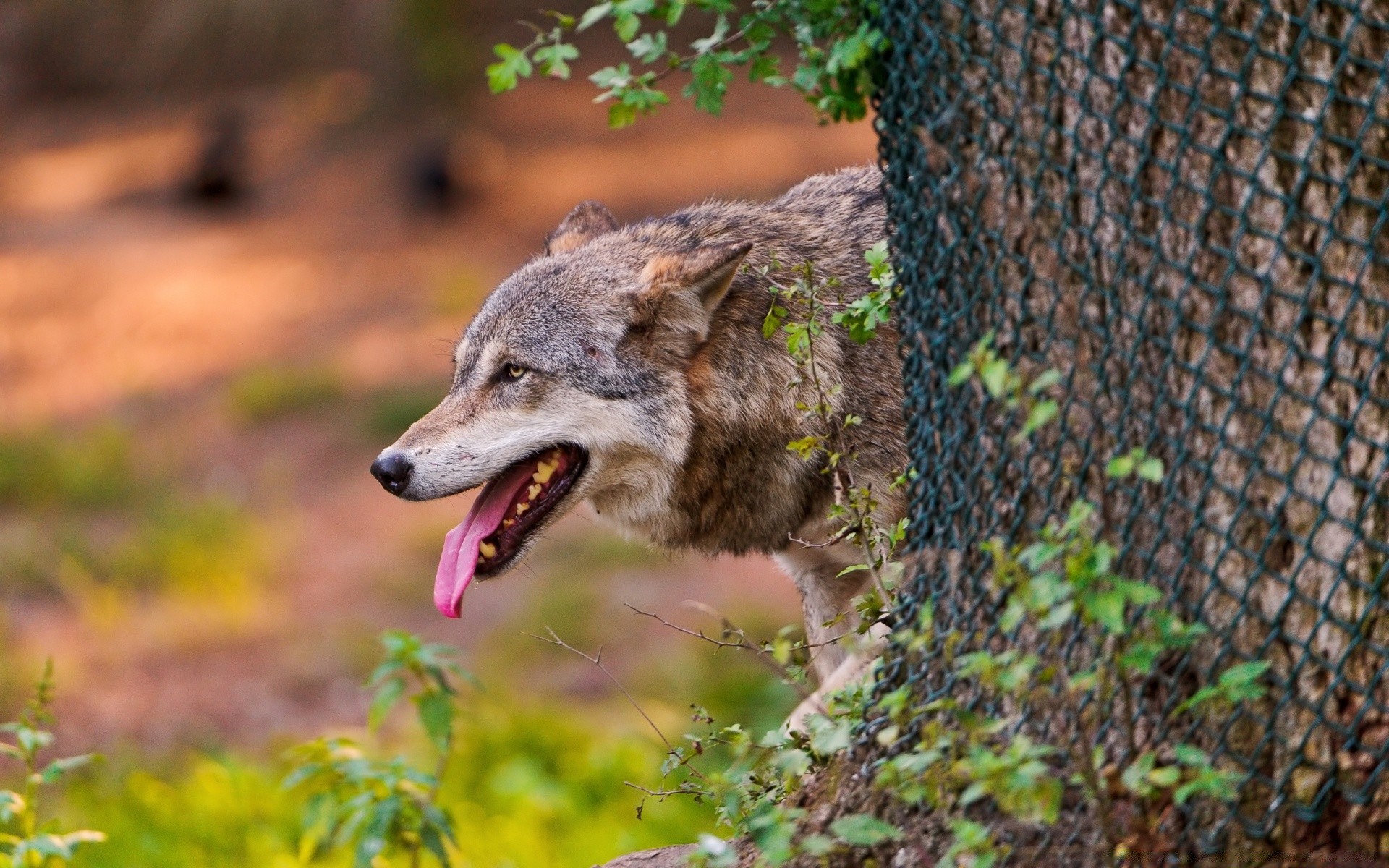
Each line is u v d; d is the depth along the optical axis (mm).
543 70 6973
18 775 15172
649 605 20219
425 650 8797
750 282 8883
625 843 11445
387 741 16469
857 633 6973
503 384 9359
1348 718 5336
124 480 26938
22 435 29234
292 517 24828
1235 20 5297
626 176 40625
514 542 9336
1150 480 5582
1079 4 5602
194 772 14445
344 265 38156
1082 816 5684
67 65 56188
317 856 10023
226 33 52188
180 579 22156
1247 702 5441
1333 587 5316
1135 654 5000
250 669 19281
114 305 37344
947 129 6082
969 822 5258
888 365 8562
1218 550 5484
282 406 29703
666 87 38531
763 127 42719
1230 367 5426
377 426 27938
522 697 17297
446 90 45625
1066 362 5754
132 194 45875
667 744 6824
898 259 6672
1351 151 5199
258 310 35906
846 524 8148
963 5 5934
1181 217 5469
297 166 45156
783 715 14516
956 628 6129
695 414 8961
